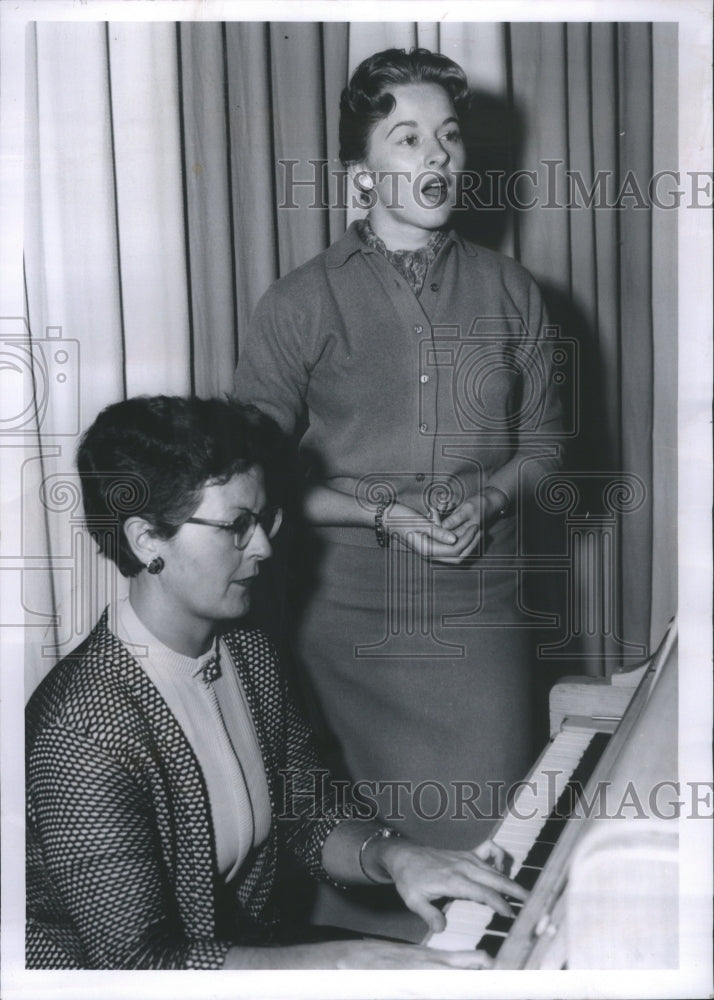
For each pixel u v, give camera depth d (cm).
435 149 119
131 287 124
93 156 121
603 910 89
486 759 125
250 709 96
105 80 121
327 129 124
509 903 87
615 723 111
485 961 82
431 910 88
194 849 88
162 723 87
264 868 97
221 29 122
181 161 123
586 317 131
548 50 127
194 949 87
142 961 84
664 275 130
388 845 95
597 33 126
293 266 126
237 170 124
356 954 91
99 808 84
